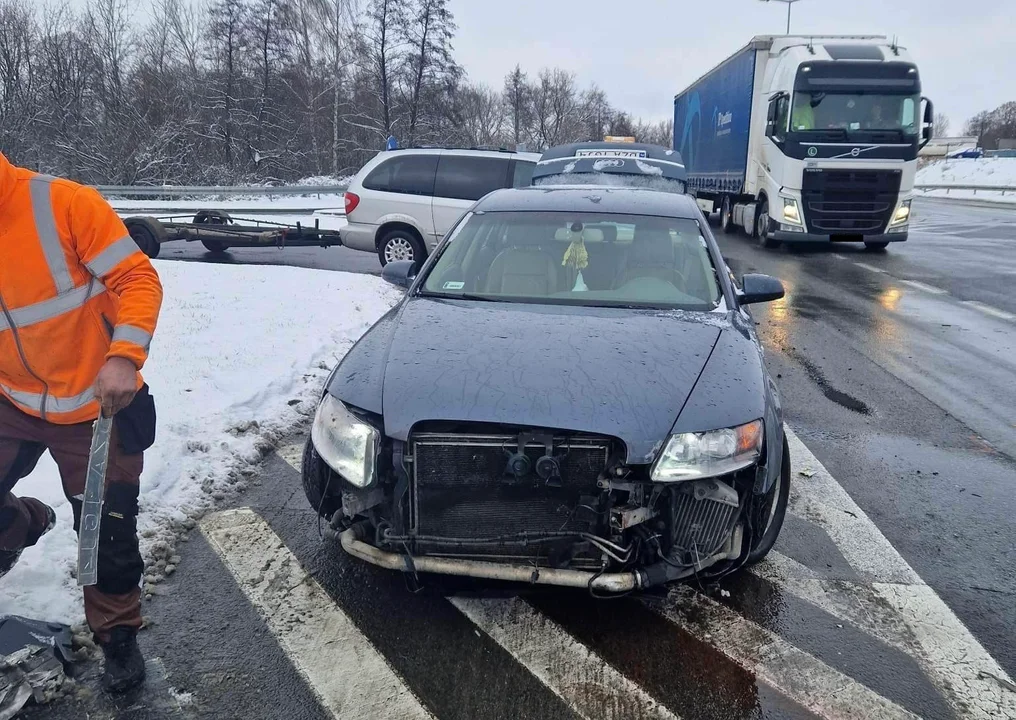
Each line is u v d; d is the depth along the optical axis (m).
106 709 2.48
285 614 3.02
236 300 8.20
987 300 10.15
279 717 2.48
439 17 45.84
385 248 11.17
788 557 3.56
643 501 2.77
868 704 2.60
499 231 4.42
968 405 5.86
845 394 6.11
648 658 2.81
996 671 2.79
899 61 14.01
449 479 2.77
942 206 32.31
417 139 46.16
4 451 2.47
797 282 11.51
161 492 3.84
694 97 22.88
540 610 3.08
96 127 32.69
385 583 3.25
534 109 79.50
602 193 4.92
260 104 41.94
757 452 2.86
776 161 14.75
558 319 3.53
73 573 3.12
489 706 2.55
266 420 4.90
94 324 2.38
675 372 3.00
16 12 34.66
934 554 3.62
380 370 3.04
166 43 40.28
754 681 2.70
